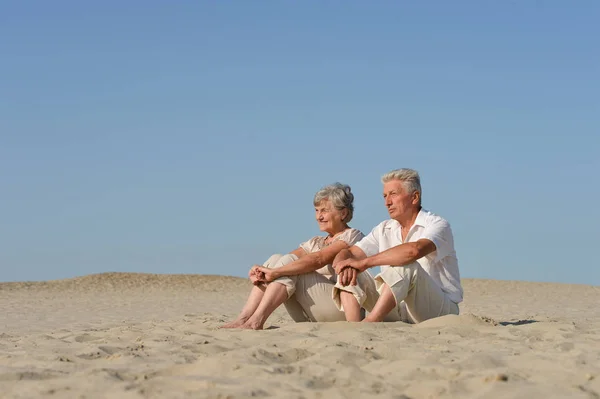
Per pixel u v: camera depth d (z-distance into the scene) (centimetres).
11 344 474
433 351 370
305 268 502
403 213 512
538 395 272
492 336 432
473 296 2430
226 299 2333
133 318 1185
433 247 489
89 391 294
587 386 287
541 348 382
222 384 298
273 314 1078
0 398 288
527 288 2792
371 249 518
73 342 477
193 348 407
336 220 529
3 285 2878
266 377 315
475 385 292
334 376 315
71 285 2980
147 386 298
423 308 496
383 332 441
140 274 3338
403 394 285
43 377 330
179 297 2452
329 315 514
